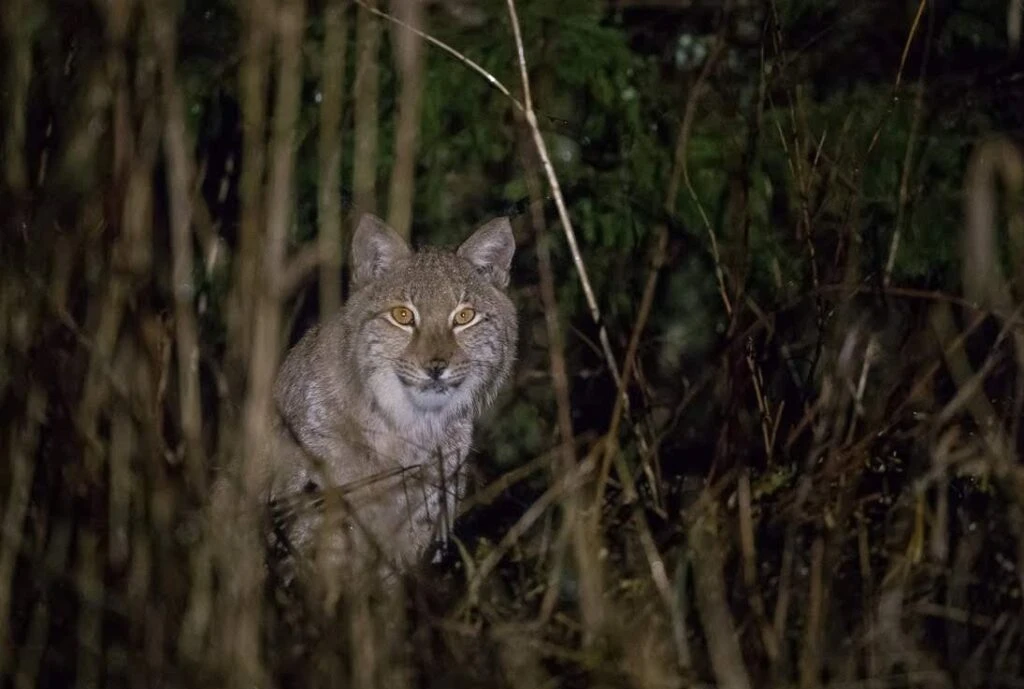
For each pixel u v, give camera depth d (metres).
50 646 9.10
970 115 14.44
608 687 8.66
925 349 10.89
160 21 8.81
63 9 9.83
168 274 9.91
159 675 8.51
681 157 11.17
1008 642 9.19
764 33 12.08
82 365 9.18
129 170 8.91
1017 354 10.32
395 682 8.64
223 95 14.82
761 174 13.90
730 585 9.57
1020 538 9.51
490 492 10.51
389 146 13.88
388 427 11.75
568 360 14.98
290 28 8.77
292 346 13.55
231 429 9.45
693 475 11.30
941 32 14.65
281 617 9.24
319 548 9.82
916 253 13.59
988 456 9.83
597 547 9.42
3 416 9.16
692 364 14.54
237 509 8.94
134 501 8.89
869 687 8.76
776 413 11.29
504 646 8.95
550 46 14.23
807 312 12.43
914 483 9.94
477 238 12.52
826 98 14.75
